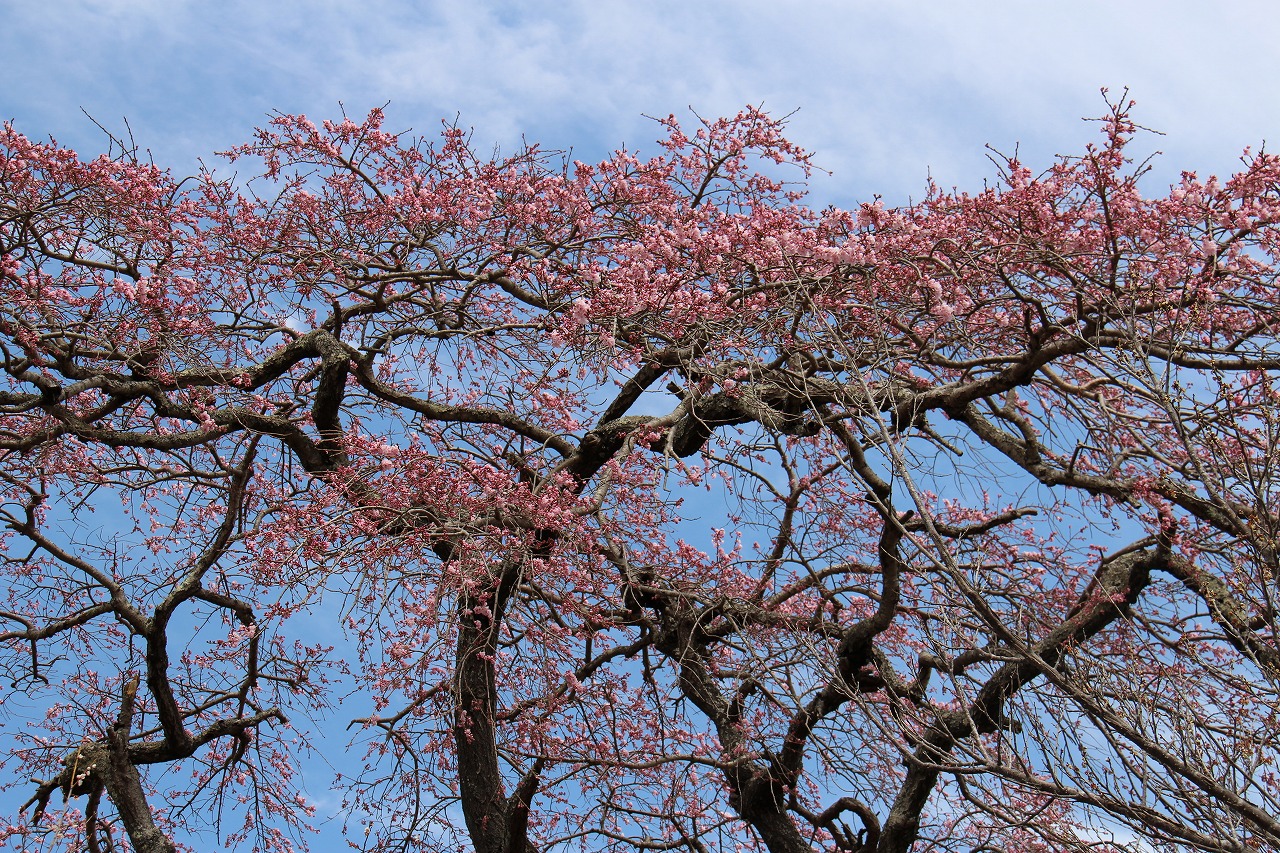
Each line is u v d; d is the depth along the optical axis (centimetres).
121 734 796
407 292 866
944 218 726
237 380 831
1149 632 611
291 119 864
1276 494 541
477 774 746
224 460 930
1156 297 616
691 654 789
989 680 660
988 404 776
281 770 906
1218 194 612
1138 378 536
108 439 788
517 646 801
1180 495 646
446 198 871
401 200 883
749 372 683
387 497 673
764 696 777
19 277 750
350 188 888
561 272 861
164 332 805
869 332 678
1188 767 452
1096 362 609
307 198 869
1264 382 552
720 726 794
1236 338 639
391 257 896
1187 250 621
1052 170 683
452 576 648
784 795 762
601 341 708
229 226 884
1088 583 688
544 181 881
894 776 752
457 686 723
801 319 673
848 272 652
